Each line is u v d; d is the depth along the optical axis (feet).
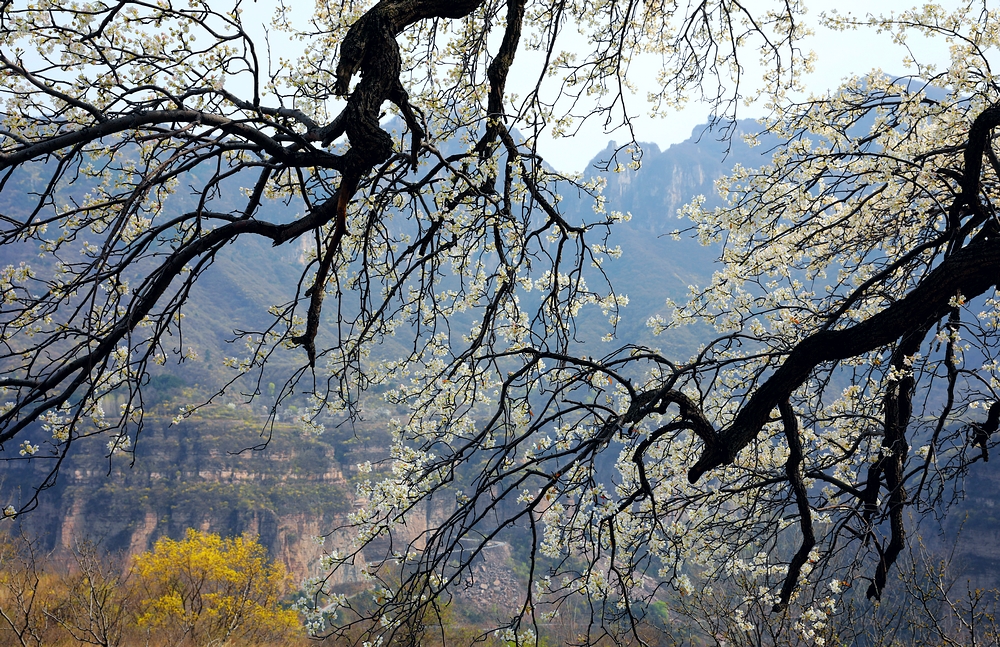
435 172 10.61
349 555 11.71
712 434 11.72
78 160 9.48
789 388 12.40
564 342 14.02
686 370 11.43
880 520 15.16
